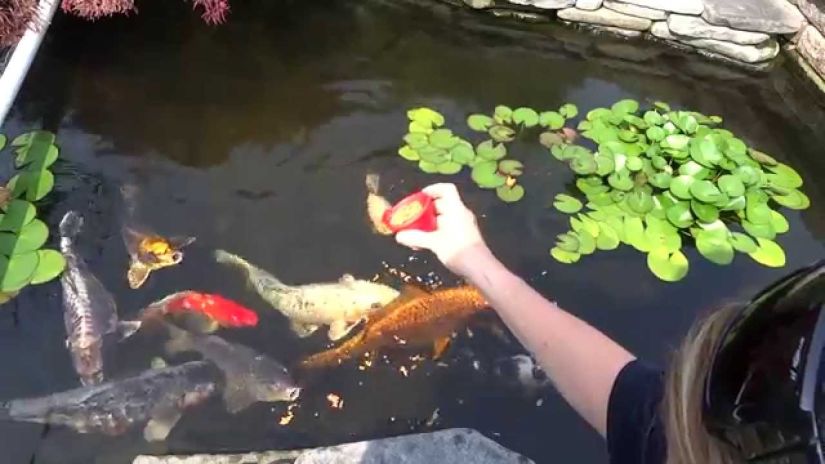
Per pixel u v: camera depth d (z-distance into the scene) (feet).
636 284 8.22
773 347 2.00
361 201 8.68
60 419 6.70
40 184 8.43
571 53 11.28
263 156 9.10
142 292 7.63
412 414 7.04
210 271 7.88
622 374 3.48
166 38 10.47
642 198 8.94
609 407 3.38
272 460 6.51
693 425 2.19
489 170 9.14
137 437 6.66
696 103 10.80
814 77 11.06
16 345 7.16
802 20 11.10
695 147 9.45
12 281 7.54
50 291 7.55
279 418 6.90
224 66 10.21
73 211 8.24
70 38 10.23
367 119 9.73
